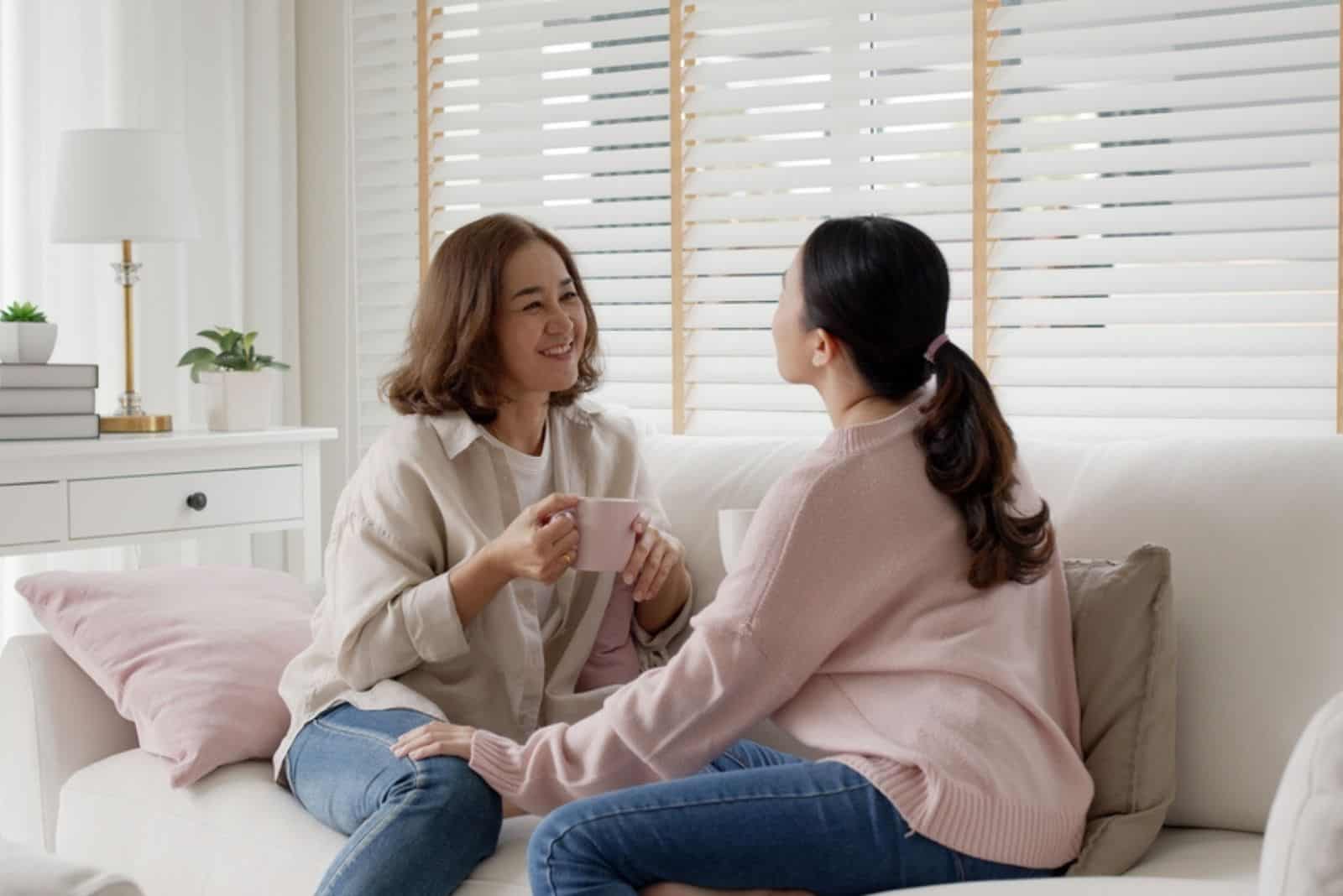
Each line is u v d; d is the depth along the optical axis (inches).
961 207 107.7
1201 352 100.3
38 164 118.0
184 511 107.7
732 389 117.8
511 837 70.1
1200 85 99.2
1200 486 73.8
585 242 122.6
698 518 85.9
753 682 61.3
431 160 128.9
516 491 79.9
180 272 127.3
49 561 121.3
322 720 75.5
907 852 57.6
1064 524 76.1
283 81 135.1
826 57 112.0
